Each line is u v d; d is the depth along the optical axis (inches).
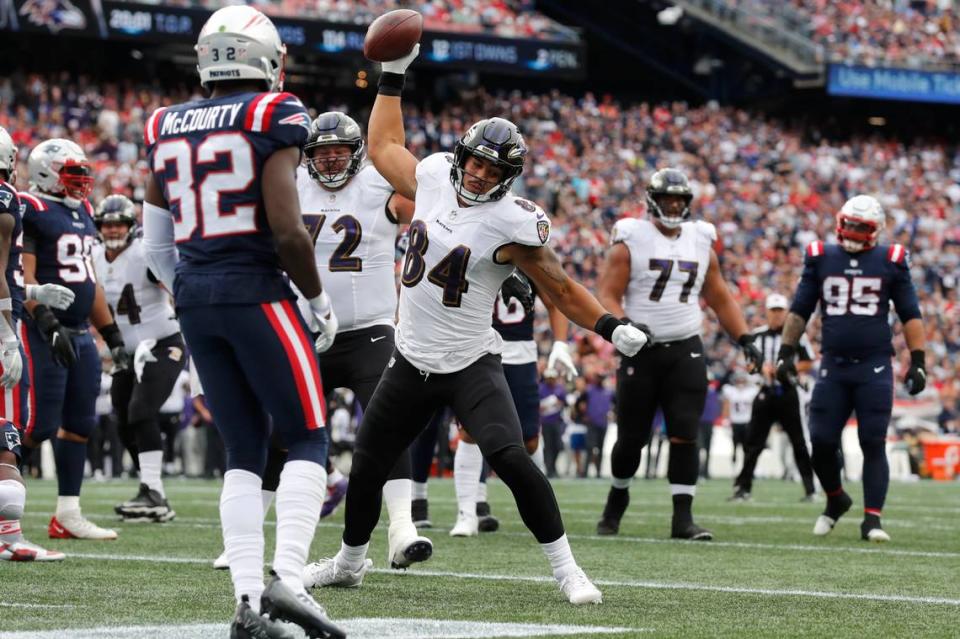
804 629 658.8
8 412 992.2
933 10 5246.1
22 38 4210.1
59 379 1051.3
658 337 1218.0
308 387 611.8
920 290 4239.7
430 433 1321.4
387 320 957.8
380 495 776.9
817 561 1019.9
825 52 4899.1
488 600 753.0
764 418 1893.5
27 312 1029.8
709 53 5196.9
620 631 639.8
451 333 740.7
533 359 1278.3
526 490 732.0
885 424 1250.6
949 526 1432.1
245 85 630.5
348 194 955.3
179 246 619.8
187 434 2728.8
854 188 4741.6
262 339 603.8
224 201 605.0
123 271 1352.1
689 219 1259.2
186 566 911.0
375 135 785.6
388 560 980.6
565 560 745.6
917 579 905.5
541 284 732.0
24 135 3624.5
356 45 4128.9
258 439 626.5
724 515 1581.0
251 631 571.2
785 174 4699.8
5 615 675.4
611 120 4653.1
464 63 4325.8
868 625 676.7
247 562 605.6
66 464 1110.4
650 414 1229.7
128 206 1358.3
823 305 1278.3
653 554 1055.6
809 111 5191.9
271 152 603.5
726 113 4977.9
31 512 1467.8
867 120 5246.1
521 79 5137.8
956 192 4874.5
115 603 723.4
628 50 5265.8
